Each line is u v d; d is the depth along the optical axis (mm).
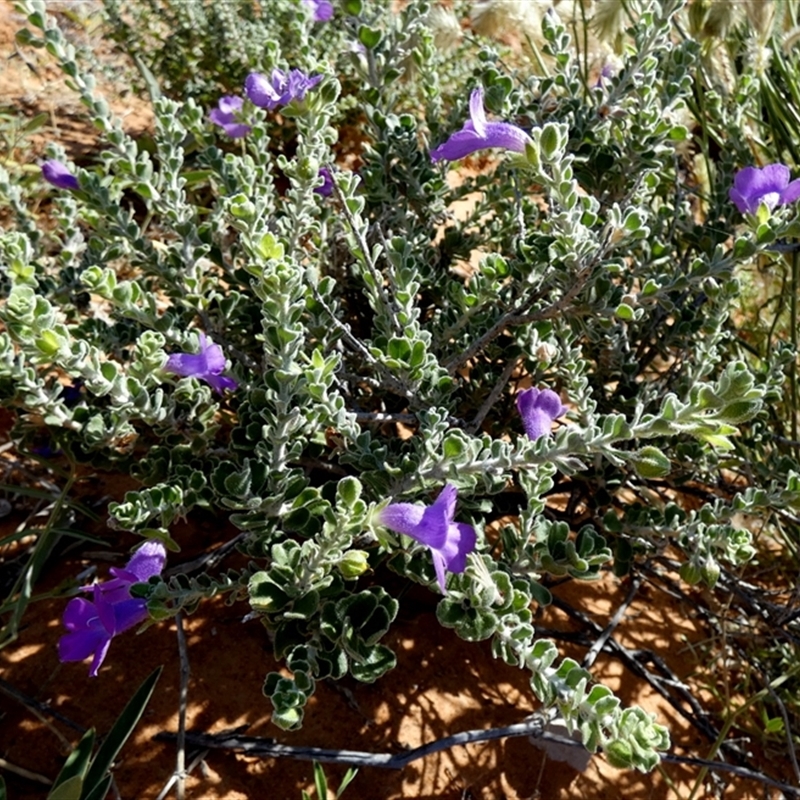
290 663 206
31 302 202
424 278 303
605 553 231
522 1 379
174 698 255
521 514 238
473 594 217
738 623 322
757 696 281
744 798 281
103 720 248
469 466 218
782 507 253
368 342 271
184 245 290
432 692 273
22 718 246
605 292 257
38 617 272
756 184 257
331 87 266
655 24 301
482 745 265
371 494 257
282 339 214
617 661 301
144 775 238
